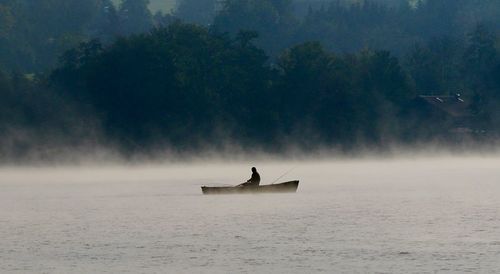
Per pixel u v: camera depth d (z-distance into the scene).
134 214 175.62
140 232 152.88
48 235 151.12
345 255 132.00
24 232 154.62
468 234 148.88
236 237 146.75
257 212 176.38
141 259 130.88
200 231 152.88
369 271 122.56
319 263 127.06
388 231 152.38
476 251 133.88
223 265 126.62
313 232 151.50
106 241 144.62
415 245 139.12
